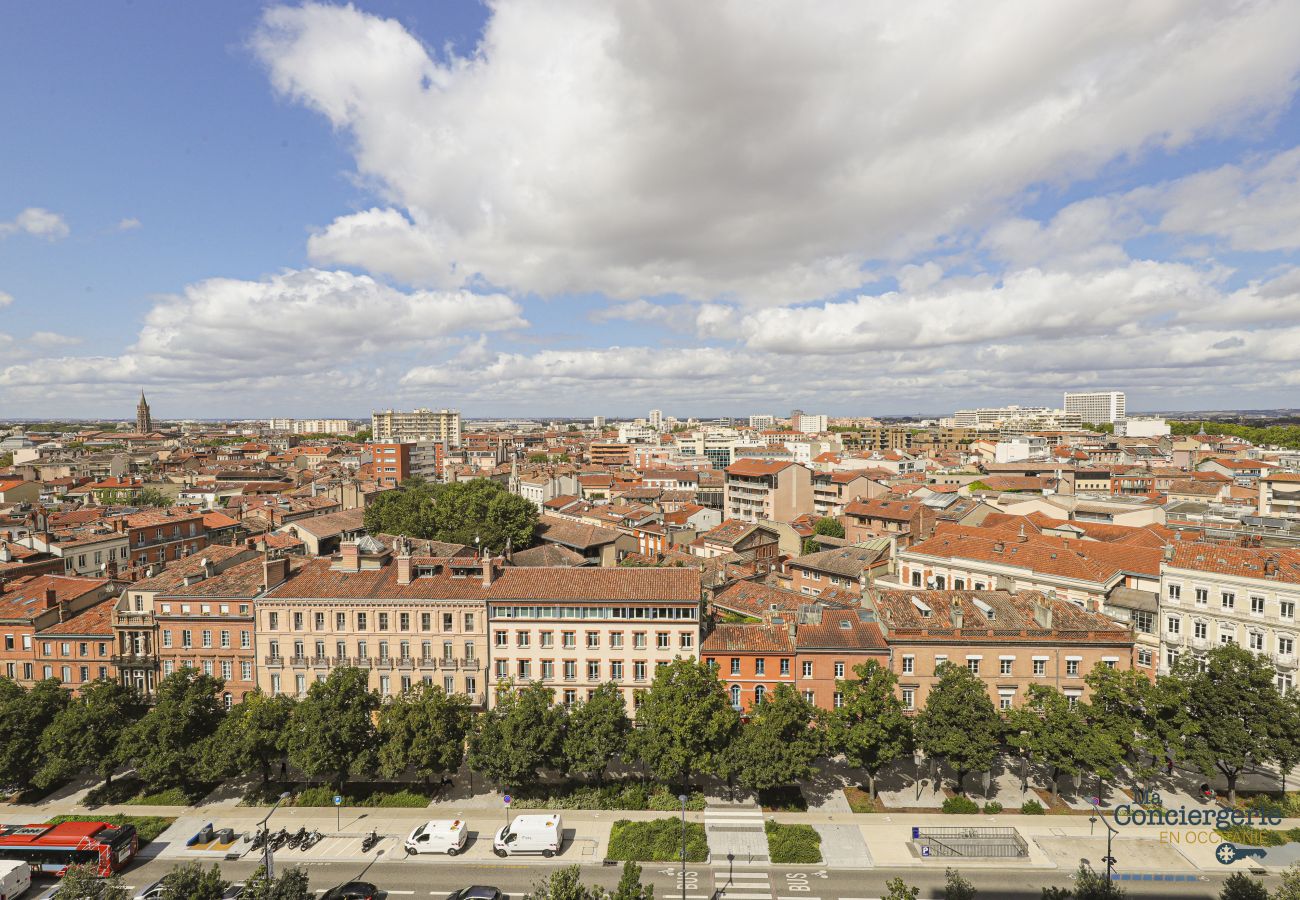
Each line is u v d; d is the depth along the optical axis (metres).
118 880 47.28
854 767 64.75
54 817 63.31
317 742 62.25
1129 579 83.81
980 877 54.22
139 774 63.75
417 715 63.59
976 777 68.12
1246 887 45.03
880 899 51.81
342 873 55.47
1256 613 68.88
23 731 63.97
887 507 145.62
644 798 65.19
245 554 90.12
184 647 76.25
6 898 51.81
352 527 135.25
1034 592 78.94
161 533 132.75
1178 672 64.81
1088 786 66.31
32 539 113.62
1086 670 70.00
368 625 75.00
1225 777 67.56
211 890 44.44
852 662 71.00
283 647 75.38
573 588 75.44
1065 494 149.88
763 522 144.00
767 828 60.00
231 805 65.38
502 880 54.56
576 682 74.44
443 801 65.69
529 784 67.81
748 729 64.06
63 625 78.00
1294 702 60.03
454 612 74.56
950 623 72.12
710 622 80.75
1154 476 193.62
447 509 134.00
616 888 53.06
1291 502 135.25
